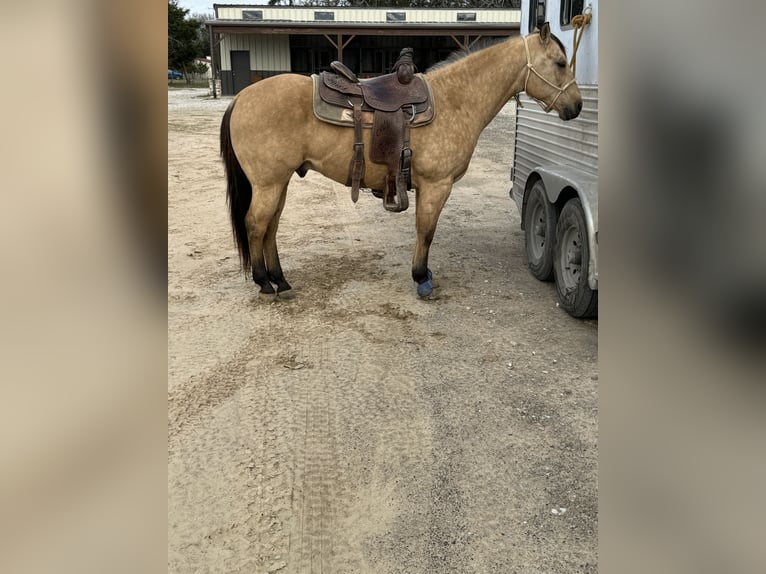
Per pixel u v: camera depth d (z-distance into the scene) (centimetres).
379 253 550
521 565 203
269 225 425
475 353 355
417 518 225
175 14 3778
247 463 255
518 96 566
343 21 2512
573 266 408
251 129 381
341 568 202
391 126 384
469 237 609
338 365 340
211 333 381
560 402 303
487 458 259
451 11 2508
